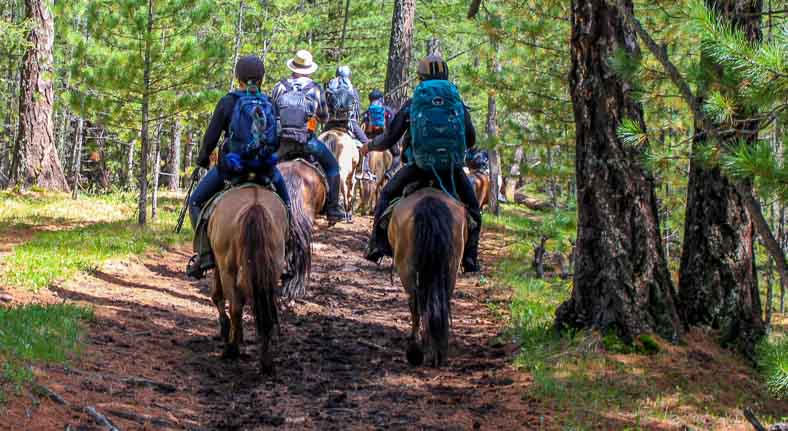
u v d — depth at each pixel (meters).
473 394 7.37
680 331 8.40
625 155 8.44
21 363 6.47
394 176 8.09
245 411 6.60
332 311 11.14
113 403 6.19
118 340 8.20
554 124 13.48
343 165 14.95
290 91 10.51
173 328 9.20
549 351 8.44
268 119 7.68
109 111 16.42
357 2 34.44
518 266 15.77
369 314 11.16
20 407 5.56
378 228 7.99
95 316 9.02
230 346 7.93
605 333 8.39
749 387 7.76
